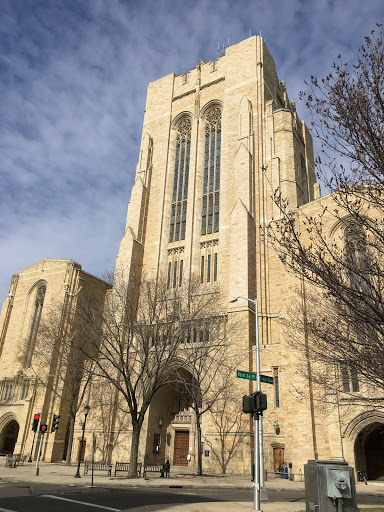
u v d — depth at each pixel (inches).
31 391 1959.9
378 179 523.2
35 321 2231.8
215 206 2014.0
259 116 2020.2
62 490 788.0
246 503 629.6
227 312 1637.6
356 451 1261.1
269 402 1422.2
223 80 2261.3
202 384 1486.2
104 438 1686.8
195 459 1569.9
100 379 1731.1
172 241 2084.2
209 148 2178.9
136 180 2251.5
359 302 589.9
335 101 535.2
